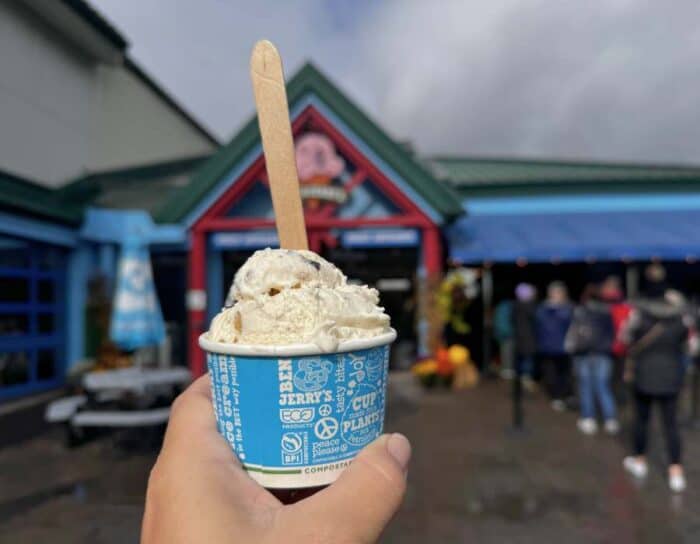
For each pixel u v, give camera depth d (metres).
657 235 10.79
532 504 4.69
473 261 10.46
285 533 1.14
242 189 9.32
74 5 11.47
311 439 1.32
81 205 11.38
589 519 4.39
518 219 12.30
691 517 4.41
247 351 1.28
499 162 16.94
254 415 1.32
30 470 5.77
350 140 9.22
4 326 9.59
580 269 11.82
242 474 1.31
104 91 14.05
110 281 11.20
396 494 1.24
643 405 5.34
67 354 11.09
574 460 5.86
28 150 11.17
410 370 10.23
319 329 1.29
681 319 5.09
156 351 11.45
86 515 4.62
